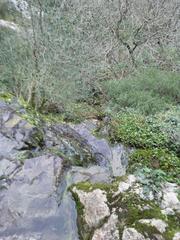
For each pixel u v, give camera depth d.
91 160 3.58
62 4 5.53
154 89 6.09
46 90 5.14
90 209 2.51
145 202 2.45
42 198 2.68
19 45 5.73
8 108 3.67
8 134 3.29
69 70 5.46
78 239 2.45
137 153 4.06
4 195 2.69
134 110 5.41
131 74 7.20
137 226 2.28
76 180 2.87
